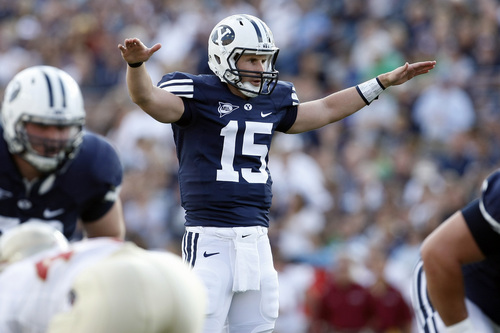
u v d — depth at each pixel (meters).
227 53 13.34
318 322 29.12
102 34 48.97
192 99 13.38
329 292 28.98
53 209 14.08
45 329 8.33
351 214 34.53
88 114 44.09
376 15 43.22
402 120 38.72
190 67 44.47
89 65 48.12
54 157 13.38
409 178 36.03
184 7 47.78
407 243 32.25
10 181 13.65
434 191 33.88
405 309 28.80
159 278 7.96
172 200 37.28
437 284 13.66
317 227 34.28
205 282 13.33
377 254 29.02
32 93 13.04
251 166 13.72
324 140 38.56
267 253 13.92
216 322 13.36
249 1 47.72
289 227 34.16
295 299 30.27
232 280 13.45
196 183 13.53
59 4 52.00
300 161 35.97
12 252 8.84
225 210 13.47
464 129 37.50
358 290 28.80
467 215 13.46
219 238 13.45
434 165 36.12
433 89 38.56
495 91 38.94
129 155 39.53
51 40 50.47
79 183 14.03
